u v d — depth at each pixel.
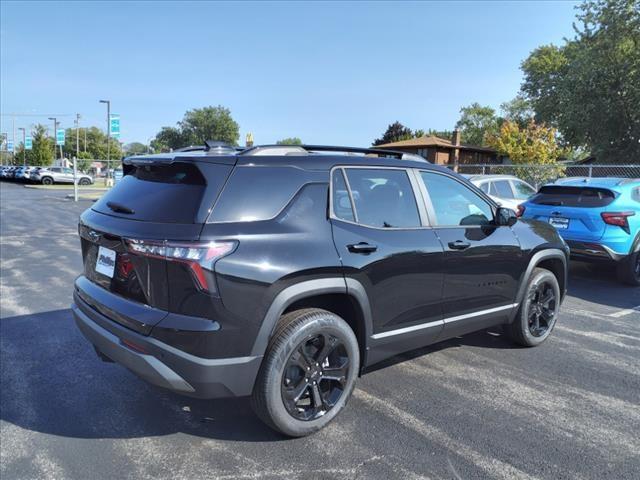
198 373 2.67
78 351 4.54
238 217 2.82
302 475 2.74
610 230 7.04
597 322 5.71
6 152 93.31
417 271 3.56
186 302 2.66
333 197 3.26
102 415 3.39
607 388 3.91
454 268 3.84
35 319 5.43
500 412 3.49
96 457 2.90
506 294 4.39
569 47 33.06
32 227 13.52
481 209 4.29
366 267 3.22
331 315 3.11
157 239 2.70
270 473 2.76
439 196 3.96
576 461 2.91
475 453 2.97
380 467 2.82
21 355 4.43
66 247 10.29
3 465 2.81
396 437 3.14
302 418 3.07
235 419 3.36
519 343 4.80
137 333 2.79
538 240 4.65
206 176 2.85
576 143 32.09
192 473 2.75
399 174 3.73
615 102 28.38
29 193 29.55
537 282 4.67
